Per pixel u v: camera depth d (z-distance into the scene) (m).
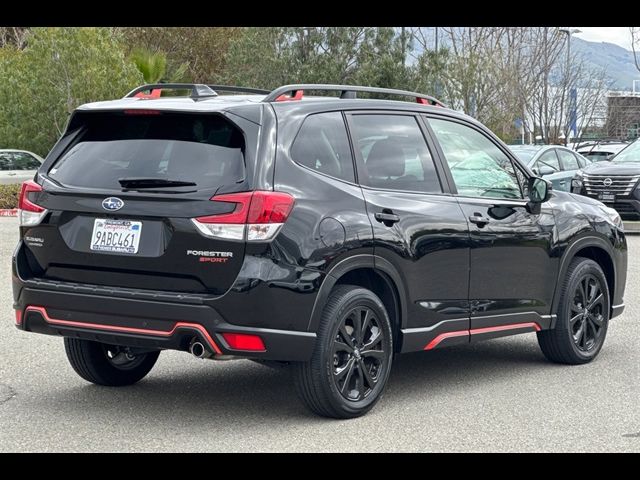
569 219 8.27
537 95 40.91
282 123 6.33
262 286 5.97
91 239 6.31
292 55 34.38
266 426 6.40
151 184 6.18
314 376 6.31
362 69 33.00
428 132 7.34
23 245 6.62
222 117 6.18
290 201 6.13
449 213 7.19
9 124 29.88
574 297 8.38
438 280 7.10
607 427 6.50
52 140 30.05
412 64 33.72
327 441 6.09
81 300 6.28
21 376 7.73
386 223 6.68
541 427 6.48
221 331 5.97
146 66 33.53
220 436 6.17
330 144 6.60
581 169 21.72
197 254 6.02
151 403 6.96
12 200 24.88
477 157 7.67
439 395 7.32
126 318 6.16
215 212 6.00
